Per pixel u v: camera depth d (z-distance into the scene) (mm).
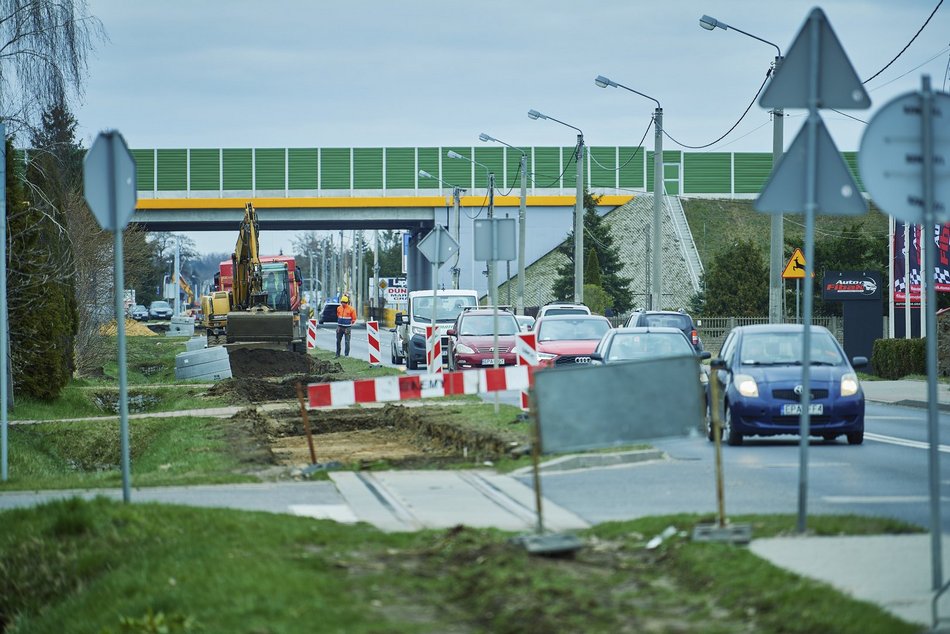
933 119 18875
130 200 26797
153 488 33844
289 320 105875
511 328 85125
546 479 34688
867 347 91938
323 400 40656
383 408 59469
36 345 69875
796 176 22422
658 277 103562
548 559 20609
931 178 18797
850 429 42812
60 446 54469
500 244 50688
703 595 18266
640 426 22719
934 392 18797
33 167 69438
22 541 25453
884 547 21188
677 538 22000
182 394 77750
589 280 199000
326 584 19031
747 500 29734
